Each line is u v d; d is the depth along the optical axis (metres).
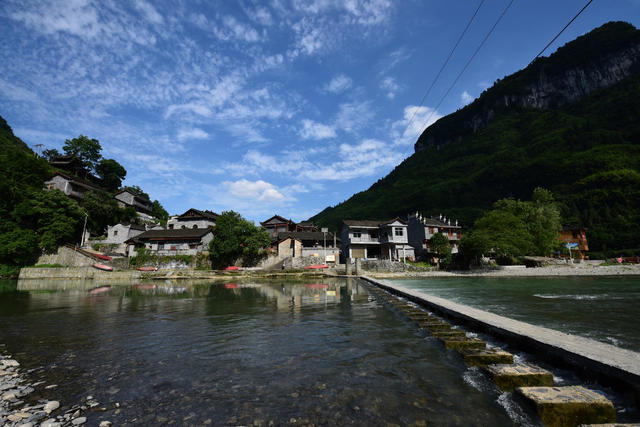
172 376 5.76
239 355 7.09
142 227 58.62
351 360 6.70
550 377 5.12
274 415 4.20
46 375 5.87
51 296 21.14
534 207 54.97
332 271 48.38
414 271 48.22
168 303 17.02
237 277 44.53
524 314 13.06
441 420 4.04
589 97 171.88
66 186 56.47
